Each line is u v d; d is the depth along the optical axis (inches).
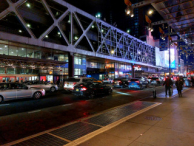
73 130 187.5
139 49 2352.4
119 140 149.3
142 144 138.6
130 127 186.5
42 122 241.0
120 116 248.2
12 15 845.2
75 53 1199.6
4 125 227.5
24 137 181.3
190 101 378.0
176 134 160.2
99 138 155.8
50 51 1091.9
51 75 1127.6
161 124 195.0
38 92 500.4
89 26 1333.7
